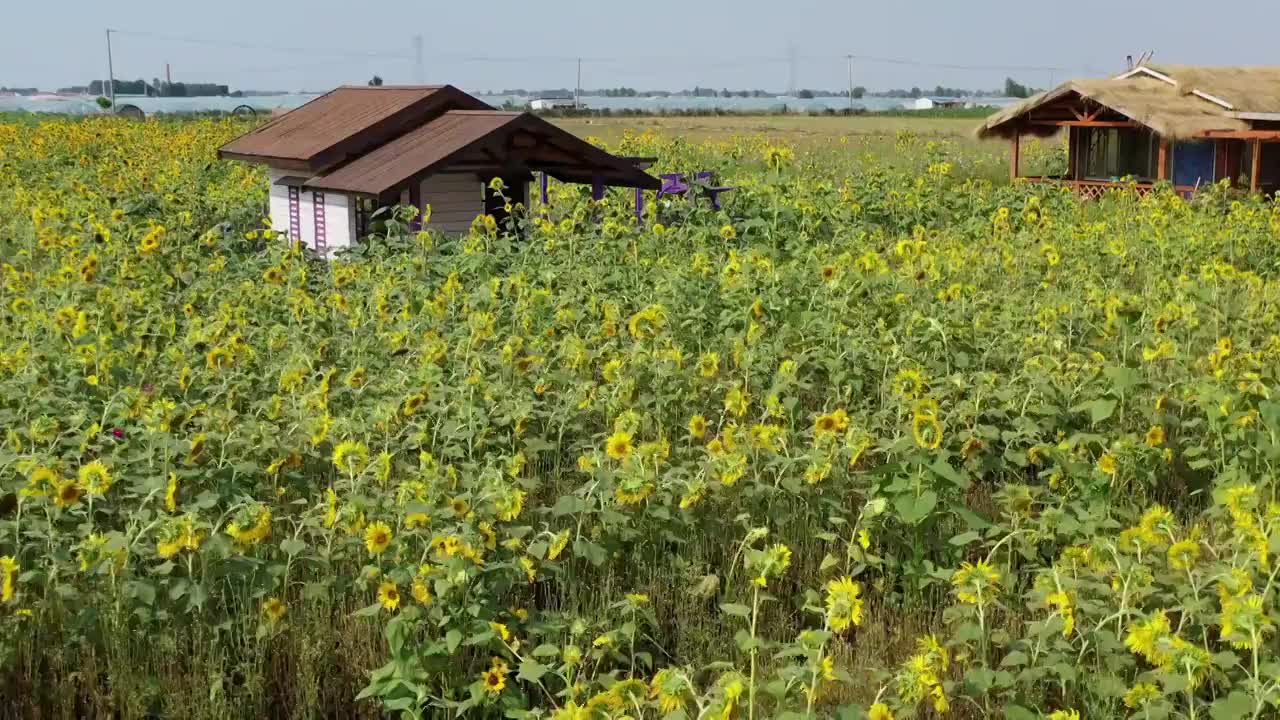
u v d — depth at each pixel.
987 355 8.27
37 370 7.18
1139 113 23.98
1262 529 5.18
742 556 5.96
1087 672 4.77
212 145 30.12
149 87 161.38
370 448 6.74
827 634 4.19
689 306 9.85
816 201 17.36
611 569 5.72
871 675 4.96
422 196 15.23
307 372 7.77
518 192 16.17
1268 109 23.81
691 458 7.06
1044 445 6.54
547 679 4.91
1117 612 4.61
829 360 7.97
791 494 6.27
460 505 5.17
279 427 7.09
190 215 14.08
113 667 4.85
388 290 10.16
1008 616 5.25
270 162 16.48
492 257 12.09
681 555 6.02
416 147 15.26
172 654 4.88
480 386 7.08
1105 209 20.08
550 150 15.87
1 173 21.08
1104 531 5.75
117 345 8.39
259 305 10.17
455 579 4.70
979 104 115.81
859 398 7.88
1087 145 27.16
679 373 7.69
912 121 71.88
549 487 6.95
